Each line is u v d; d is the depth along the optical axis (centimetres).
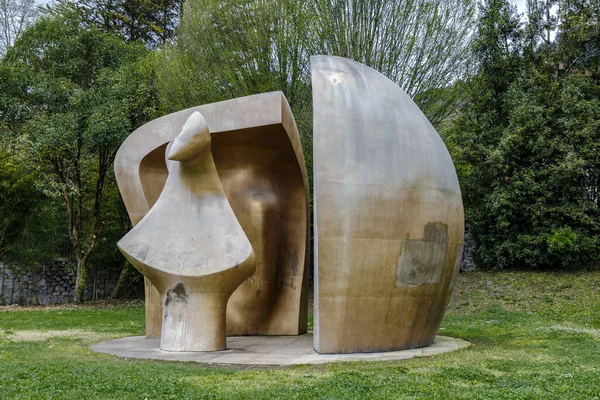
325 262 848
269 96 1016
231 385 630
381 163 877
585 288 1839
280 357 853
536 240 2038
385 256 860
